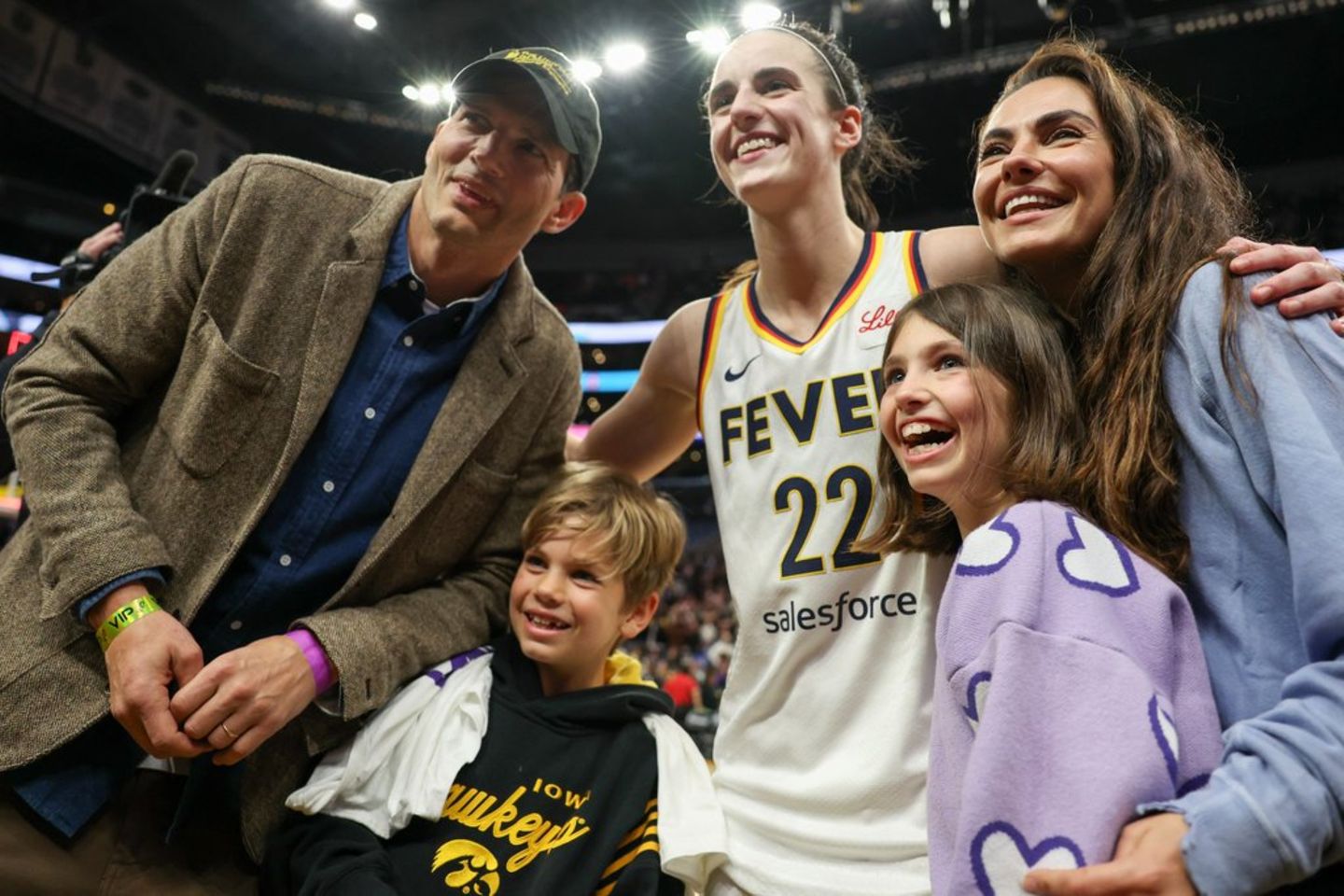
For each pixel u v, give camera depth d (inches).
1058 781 32.7
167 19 358.3
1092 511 42.9
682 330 73.2
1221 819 30.1
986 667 36.2
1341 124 414.0
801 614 58.8
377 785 57.2
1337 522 33.7
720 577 571.8
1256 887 29.5
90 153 395.5
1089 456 43.7
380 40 357.4
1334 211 424.5
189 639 52.4
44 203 409.4
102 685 54.4
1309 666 32.8
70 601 52.2
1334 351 37.7
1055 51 56.2
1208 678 36.9
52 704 53.4
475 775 59.0
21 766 52.3
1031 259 53.5
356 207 63.9
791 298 67.2
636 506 68.8
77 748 55.0
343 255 62.1
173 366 62.2
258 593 58.9
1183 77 385.4
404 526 61.1
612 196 533.6
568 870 55.0
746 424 65.7
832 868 52.9
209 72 391.9
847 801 53.5
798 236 65.7
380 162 449.1
